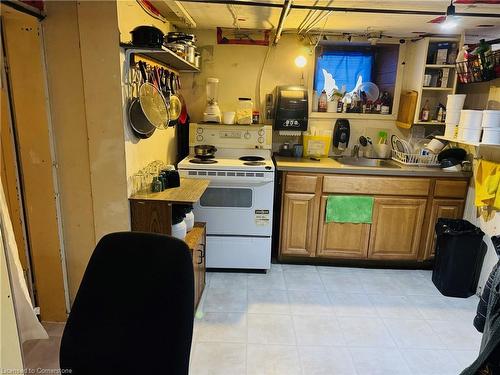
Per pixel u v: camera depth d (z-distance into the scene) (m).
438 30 2.85
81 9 1.77
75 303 1.09
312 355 1.98
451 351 2.05
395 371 1.88
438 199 2.92
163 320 1.01
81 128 1.93
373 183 2.88
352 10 2.22
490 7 2.18
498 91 2.58
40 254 2.09
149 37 1.82
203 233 2.53
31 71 1.83
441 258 2.70
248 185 2.74
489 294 1.37
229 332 2.16
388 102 3.39
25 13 1.67
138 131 2.08
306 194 2.92
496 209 2.53
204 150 2.94
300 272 2.98
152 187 2.15
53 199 2.01
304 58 3.19
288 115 3.15
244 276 2.89
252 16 2.63
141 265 1.05
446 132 2.91
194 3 2.28
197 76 3.26
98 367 1.06
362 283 2.83
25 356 1.90
